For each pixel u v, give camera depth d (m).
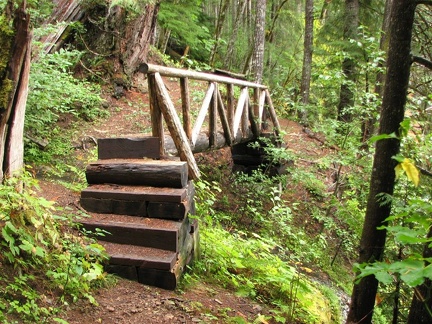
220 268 4.53
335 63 11.90
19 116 3.47
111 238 3.78
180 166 3.98
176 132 4.45
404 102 3.70
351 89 8.77
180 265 3.75
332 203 6.97
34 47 6.91
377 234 3.88
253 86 8.07
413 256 1.51
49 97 6.24
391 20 3.65
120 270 3.57
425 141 4.54
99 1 9.60
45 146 6.62
